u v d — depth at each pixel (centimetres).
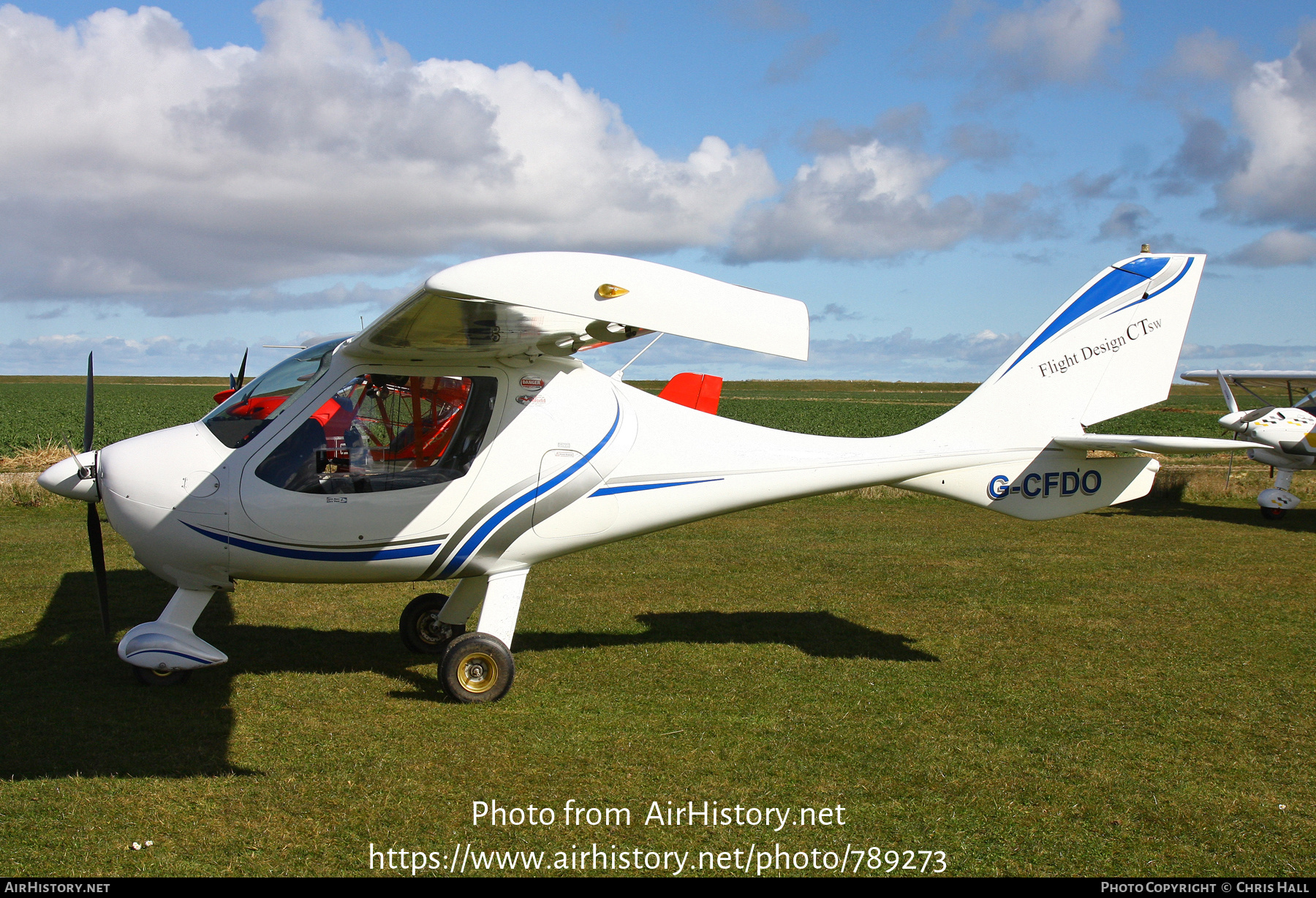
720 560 924
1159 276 582
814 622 673
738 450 543
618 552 969
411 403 485
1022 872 311
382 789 367
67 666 534
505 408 496
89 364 536
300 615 682
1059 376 579
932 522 1206
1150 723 460
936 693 506
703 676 534
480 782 375
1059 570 881
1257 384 1522
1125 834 339
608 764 397
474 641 479
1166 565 904
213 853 312
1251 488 1482
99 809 343
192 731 428
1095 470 586
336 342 547
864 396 9081
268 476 469
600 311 349
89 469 504
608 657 577
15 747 403
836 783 380
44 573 817
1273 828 346
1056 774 394
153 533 471
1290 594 774
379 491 477
